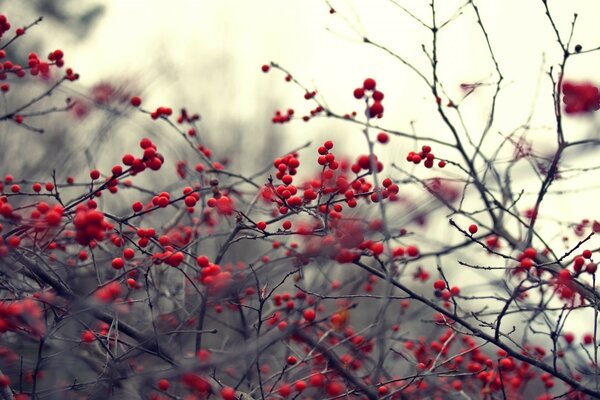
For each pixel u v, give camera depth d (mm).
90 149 6148
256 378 5617
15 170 7457
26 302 3572
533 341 5875
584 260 3871
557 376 4109
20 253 3725
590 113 4270
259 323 4078
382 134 4758
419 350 5273
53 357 4141
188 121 5797
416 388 4566
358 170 4301
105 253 5734
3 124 7688
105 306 3580
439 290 4254
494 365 4914
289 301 5102
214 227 5812
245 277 3979
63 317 3854
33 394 3783
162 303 5719
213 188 4266
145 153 3822
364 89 4215
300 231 3922
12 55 8148
